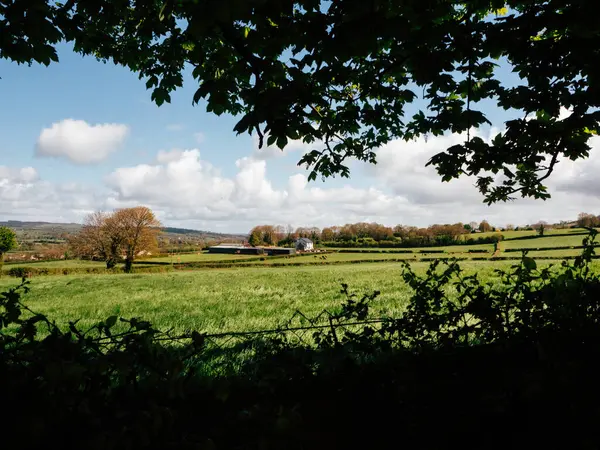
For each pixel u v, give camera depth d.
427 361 2.67
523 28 3.64
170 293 24.28
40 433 1.64
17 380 1.82
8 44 3.41
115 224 61.84
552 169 4.87
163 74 5.27
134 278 40.72
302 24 2.77
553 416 2.29
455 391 2.40
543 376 2.36
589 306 3.09
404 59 3.69
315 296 19.28
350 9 2.36
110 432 1.73
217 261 82.44
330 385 2.41
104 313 15.82
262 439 1.92
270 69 2.96
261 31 2.82
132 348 2.07
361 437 2.24
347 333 3.20
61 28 4.34
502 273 3.50
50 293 27.06
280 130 3.00
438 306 3.39
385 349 3.00
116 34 5.59
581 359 2.53
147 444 1.75
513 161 4.91
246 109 5.95
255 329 10.38
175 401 2.07
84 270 58.41
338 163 6.04
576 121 4.29
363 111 5.22
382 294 17.23
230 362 5.05
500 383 2.46
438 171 5.05
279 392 2.38
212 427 2.05
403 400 2.36
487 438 2.29
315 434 2.24
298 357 2.47
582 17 3.23
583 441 2.22
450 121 4.60
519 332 3.08
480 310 3.19
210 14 2.07
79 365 1.80
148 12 4.16
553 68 4.25
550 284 3.26
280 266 67.88
